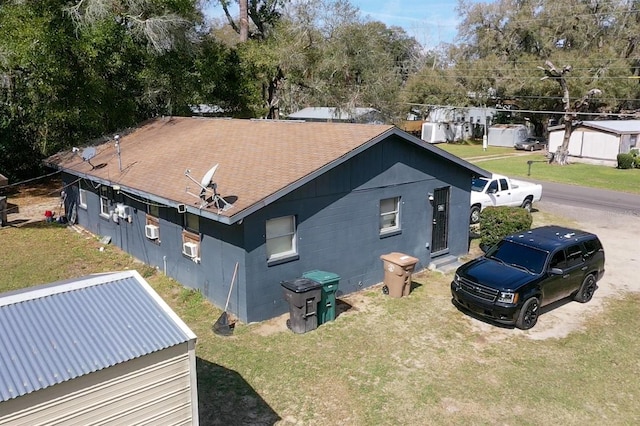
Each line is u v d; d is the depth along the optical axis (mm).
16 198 22328
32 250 14820
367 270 12109
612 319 10555
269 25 33938
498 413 7402
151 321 5496
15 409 4301
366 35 35500
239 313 10094
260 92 29250
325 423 7141
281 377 8195
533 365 8688
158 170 13023
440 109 55406
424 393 7840
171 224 11977
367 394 7797
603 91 41812
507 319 9805
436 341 9469
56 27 20031
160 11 22562
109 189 14906
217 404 7477
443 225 14102
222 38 36188
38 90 21453
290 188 9742
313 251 10867
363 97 36875
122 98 23531
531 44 49875
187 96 25172
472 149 49125
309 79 32906
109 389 4836
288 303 9844
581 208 21656
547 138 44031
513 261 10789
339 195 11148
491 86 50094
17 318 5238
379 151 11820
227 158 12406
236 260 9914
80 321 5336
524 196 20031
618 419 7316
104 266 13500
